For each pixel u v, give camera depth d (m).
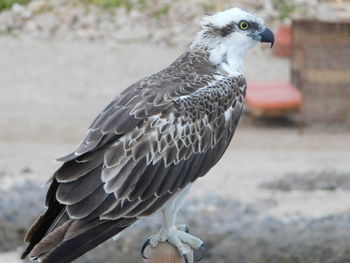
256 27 9.52
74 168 8.12
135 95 8.75
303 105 24.05
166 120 8.67
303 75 24.17
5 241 15.25
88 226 8.00
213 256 14.30
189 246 8.47
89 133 8.42
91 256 14.20
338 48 24.09
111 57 30.41
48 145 22.00
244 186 18.67
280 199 17.83
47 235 7.81
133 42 31.70
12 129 23.36
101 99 26.83
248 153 21.48
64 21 32.72
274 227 15.02
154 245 8.45
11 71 28.91
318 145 22.44
